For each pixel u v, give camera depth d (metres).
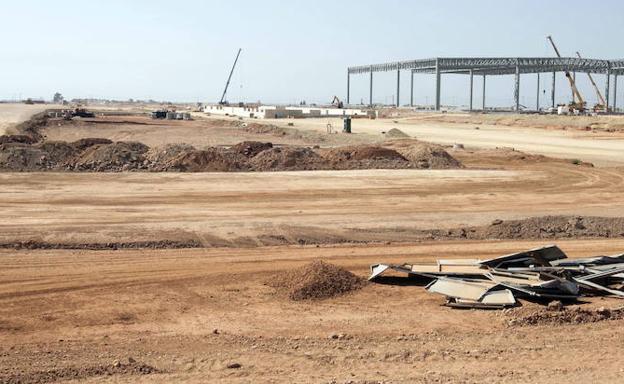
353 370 9.23
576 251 18.38
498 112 143.25
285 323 11.92
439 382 8.67
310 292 13.65
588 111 129.88
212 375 9.05
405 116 131.88
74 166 35.16
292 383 8.67
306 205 25.66
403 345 10.49
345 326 11.70
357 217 22.81
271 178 32.56
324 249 18.44
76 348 10.46
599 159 47.22
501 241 19.81
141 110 165.25
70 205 24.70
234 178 32.31
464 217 22.88
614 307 12.79
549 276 13.89
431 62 151.38
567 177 35.53
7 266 15.90
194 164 36.03
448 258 17.42
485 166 41.12
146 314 12.48
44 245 18.16
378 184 31.56
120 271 15.62
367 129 83.06
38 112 110.50
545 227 20.95
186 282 14.75
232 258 17.12
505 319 11.88
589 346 10.31
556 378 8.84
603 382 8.68
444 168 38.91
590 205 27.05
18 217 22.08
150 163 36.66
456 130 82.75
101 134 68.50
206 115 137.12
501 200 27.97
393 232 20.53
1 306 12.85
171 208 24.41
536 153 51.66
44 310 12.65
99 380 8.86
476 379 8.80
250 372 9.17
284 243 19.16
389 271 15.72
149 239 18.78
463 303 12.94
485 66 141.50
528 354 9.91
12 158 34.66
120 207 24.45
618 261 15.62
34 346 10.57
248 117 125.81
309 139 63.12
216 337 11.05
